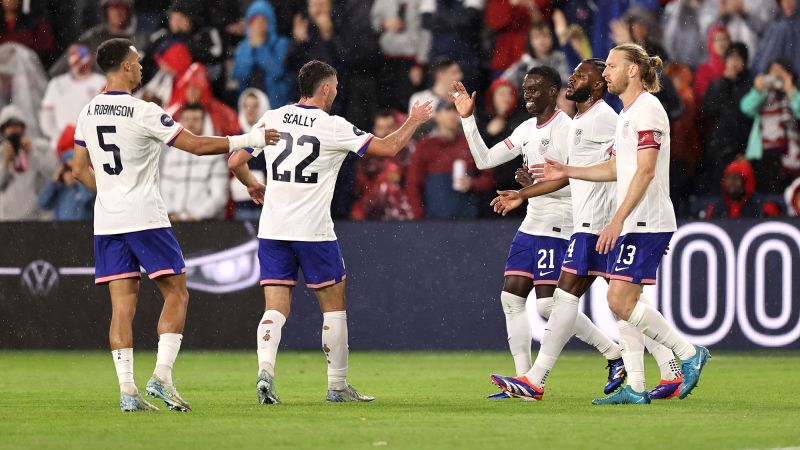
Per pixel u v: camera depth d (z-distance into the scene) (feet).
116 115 67.97
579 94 79.20
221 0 149.38
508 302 85.40
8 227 134.92
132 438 55.83
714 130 144.36
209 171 142.61
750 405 76.07
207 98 147.84
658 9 149.59
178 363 119.85
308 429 59.52
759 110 144.77
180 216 142.51
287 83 149.69
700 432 58.70
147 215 68.74
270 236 75.25
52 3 152.56
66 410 71.92
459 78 145.69
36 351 134.51
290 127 75.00
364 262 133.39
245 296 133.08
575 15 149.48
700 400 80.07
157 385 68.80
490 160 86.89
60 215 147.54
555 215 83.82
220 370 111.65
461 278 132.57
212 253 133.28
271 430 59.11
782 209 144.15
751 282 129.70
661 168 73.10
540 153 83.25
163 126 67.67
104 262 69.67
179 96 146.92
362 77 150.00
